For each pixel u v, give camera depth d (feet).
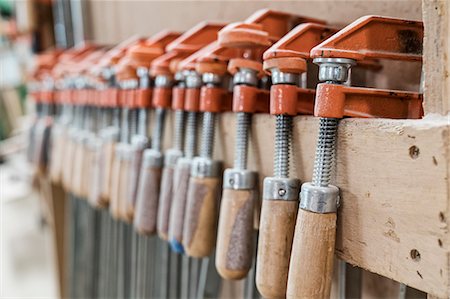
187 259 3.19
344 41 1.47
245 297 2.65
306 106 1.79
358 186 1.47
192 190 2.13
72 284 4.62
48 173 4.10
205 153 2.13
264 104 1.95
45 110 4.22
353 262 1.51
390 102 1.55
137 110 2.82
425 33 1.33
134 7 3.70
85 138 3.39
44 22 5.24
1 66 9.64
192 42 2.23
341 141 1.51
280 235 1.68
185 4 3.11
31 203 8.10
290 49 1.68
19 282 5.76
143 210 2.49
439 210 1.24
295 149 1.72
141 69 2.56
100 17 4.20
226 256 1.90
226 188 1.92
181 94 2.26
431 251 1.27
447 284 1.25
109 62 2.78
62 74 3.60
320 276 1.49
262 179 1.90
